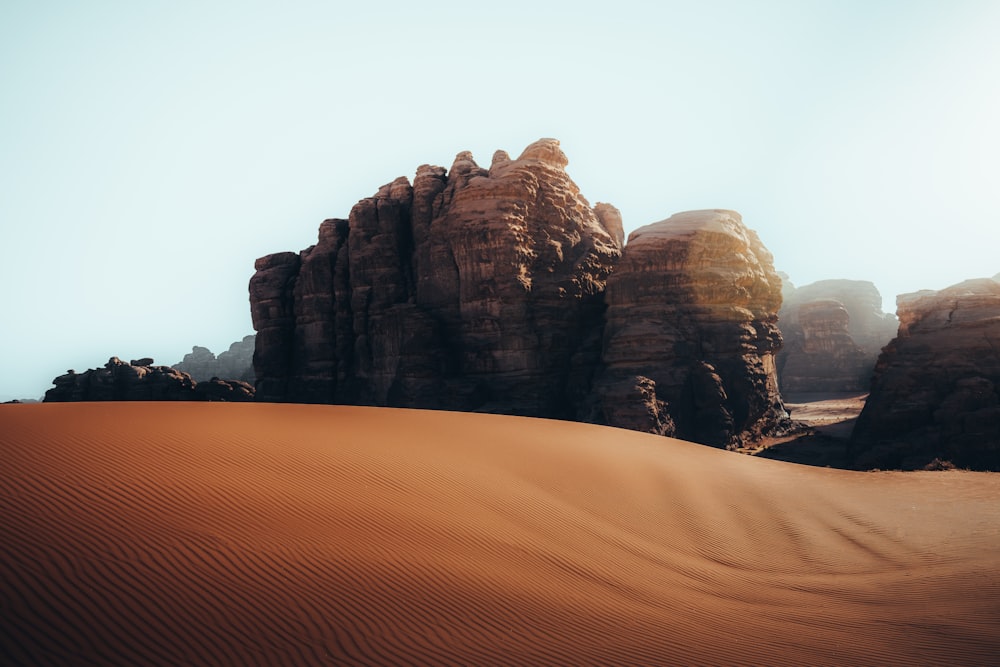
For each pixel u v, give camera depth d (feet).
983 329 199.52
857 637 37.81
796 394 431.84
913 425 192.65
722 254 257.34
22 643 22.06
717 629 36.35
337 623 27.73
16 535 29.35
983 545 64.85
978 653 34.88
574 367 258.37
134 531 32.24
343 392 291.99
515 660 27.25
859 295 487.20
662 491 77.15
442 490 54.29
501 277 256.32
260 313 320.91
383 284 291.17
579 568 44.45
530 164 274.98
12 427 47.96
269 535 35.40
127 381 308.60
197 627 25.21
